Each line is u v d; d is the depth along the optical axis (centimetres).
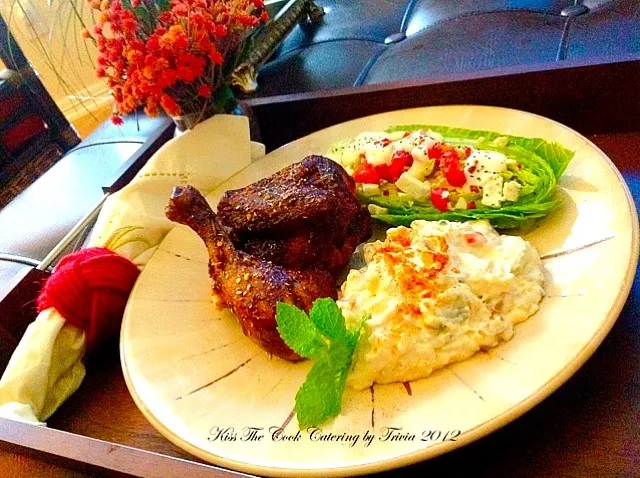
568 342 24
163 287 33
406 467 24
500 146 35
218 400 27
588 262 27
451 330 25
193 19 37
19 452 24
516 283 27
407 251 28
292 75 58
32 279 35
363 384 25
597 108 37
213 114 43
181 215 31
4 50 67
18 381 30
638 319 26
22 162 67
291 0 64
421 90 41
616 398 24
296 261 31
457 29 54
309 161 33
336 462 22
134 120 61
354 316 26
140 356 29
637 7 47
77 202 53
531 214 31
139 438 29
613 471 22
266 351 29
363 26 62
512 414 22
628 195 29
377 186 36
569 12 50
